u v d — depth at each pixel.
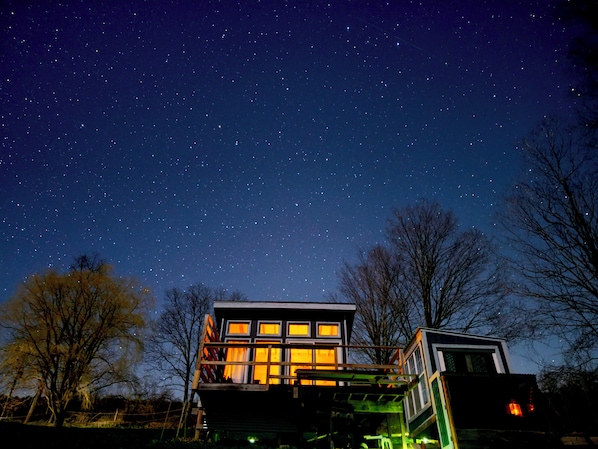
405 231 26.55
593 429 11.42
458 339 14.99
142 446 13.02
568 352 15.40
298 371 13.80
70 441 12.52
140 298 22.00
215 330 17.31
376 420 16.06
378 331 24.77
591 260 17.55
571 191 18.66
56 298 20.25
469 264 24.23
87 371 19.50
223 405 14.81
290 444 15.12
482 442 10.94
